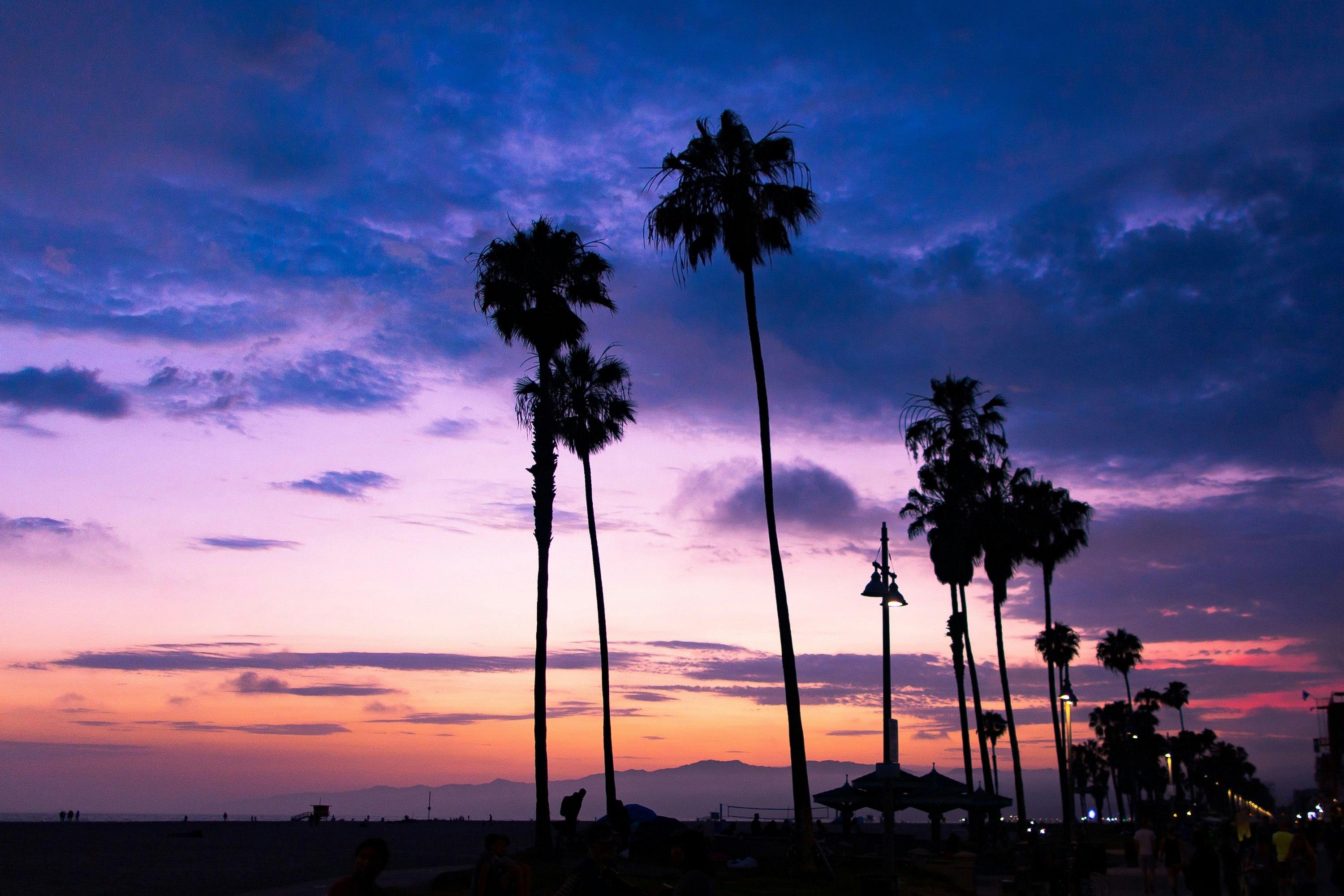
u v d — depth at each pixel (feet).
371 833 244.42
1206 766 465.06
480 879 32.24
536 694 104.88
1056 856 78.07
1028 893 74.49
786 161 97.76
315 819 317.01
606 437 130.93
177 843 176.04
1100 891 88.28
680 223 96.73
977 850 122.93
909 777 91.50
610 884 27.73
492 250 114.52
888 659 88.33
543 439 112.06
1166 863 84.33
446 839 202.90
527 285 114.42
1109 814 490.49
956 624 170.71
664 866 91.40
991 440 170.30
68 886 80.79
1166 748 413.18
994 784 266.98
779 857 96.17
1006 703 171.94
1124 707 423.64
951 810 112.37
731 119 97.91
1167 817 224.53
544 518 109.70
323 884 81.00
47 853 134.72
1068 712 185.98
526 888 32.63
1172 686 449.48
